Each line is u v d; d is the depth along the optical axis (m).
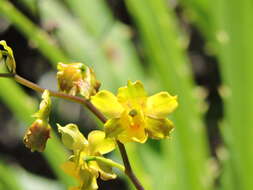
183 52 0.51
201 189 0.49
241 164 0.50
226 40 0.49
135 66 0.52
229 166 0.50
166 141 0.50
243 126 0.50
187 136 0.49
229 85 0.50
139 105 0.29
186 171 0.49
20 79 0.30
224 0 0.49
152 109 0.30
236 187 0.50
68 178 0.47
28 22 0.48
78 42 0.52
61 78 0.30
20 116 0.48
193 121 0.50
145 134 0.30
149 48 0.51
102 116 0.30
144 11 0.50
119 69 0.52
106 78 0.51
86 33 0.53
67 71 0.30
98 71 0.52
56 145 0.47
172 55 0.50
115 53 0.52
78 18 0.54
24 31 0.48
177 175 0.49
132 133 0.29
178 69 0.50
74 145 0.30
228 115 0.50
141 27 0.52
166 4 0.51
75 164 0.30
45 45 0.48
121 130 0.29
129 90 0.29
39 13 0.53
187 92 0.50
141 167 0.47
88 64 0.52
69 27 0.52
